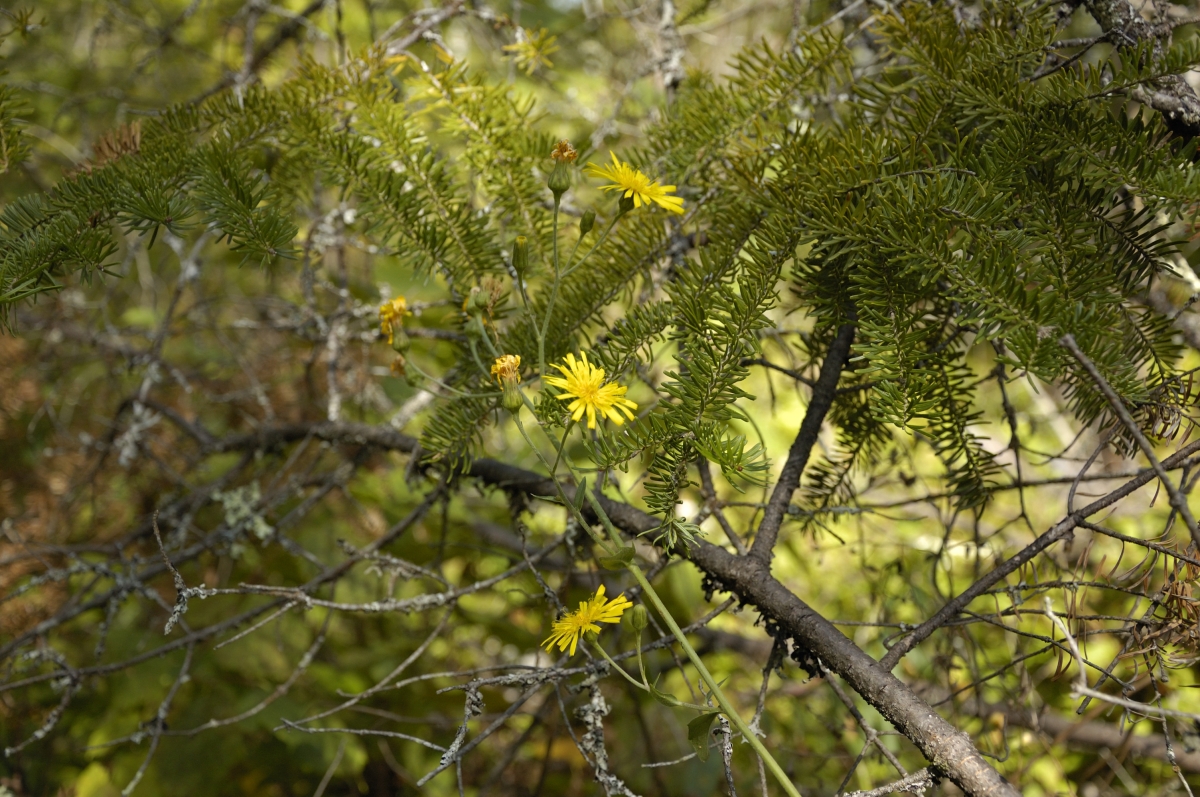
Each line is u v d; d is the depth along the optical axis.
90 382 1.28
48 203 0.69
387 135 0.72
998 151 0.65
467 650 1.26
